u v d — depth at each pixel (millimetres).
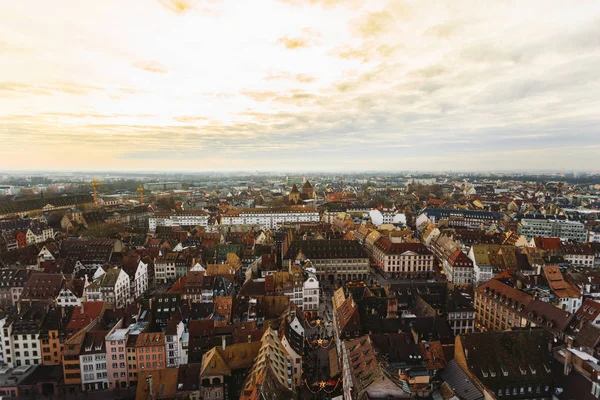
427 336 110875
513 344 93938
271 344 92688
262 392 72062
